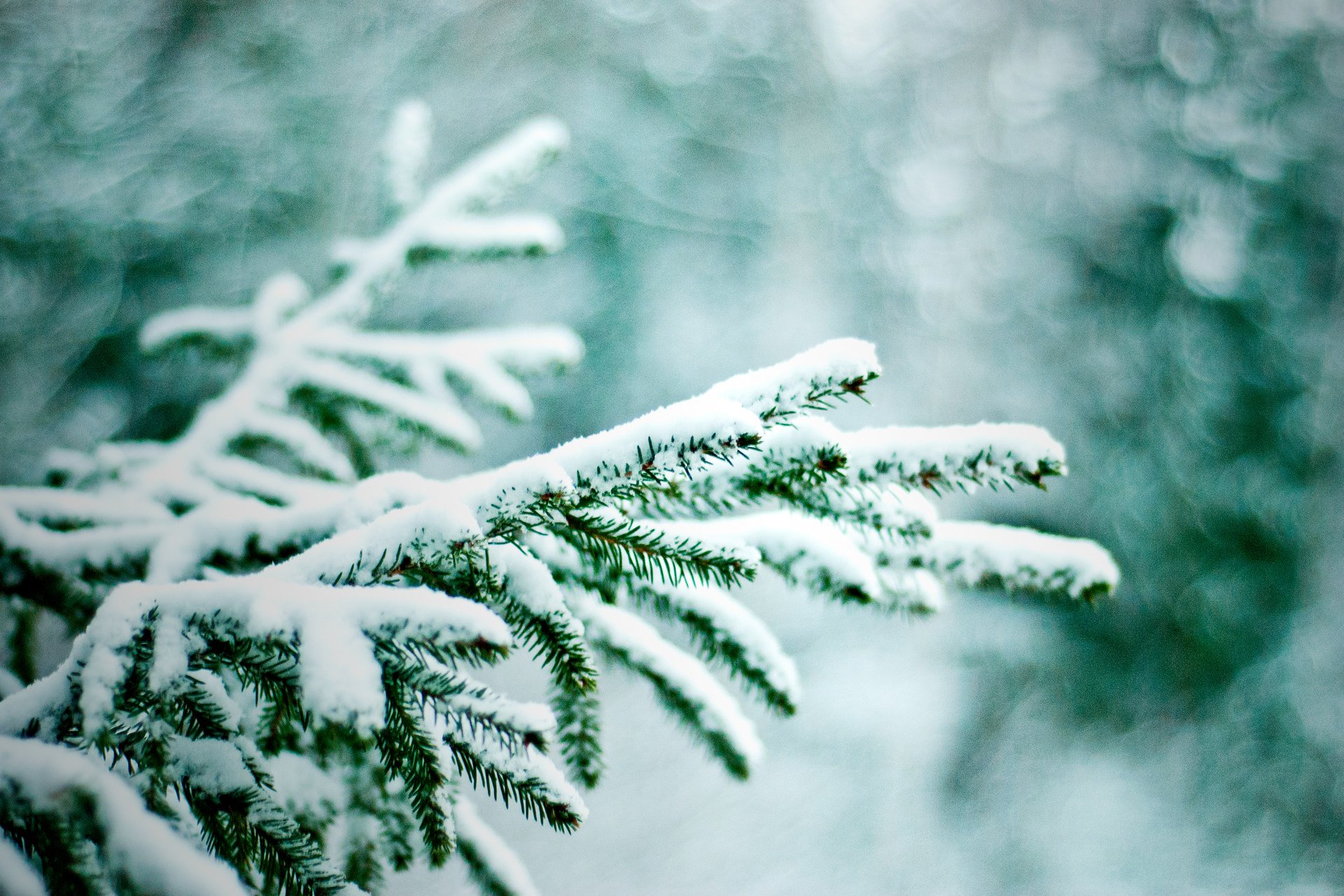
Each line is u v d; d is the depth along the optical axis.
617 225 13.50
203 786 0.73
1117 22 12.14
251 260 9.25
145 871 0.55
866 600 0.95
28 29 8.20
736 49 13.85
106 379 8.18
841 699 9.03
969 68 12.65
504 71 11.73
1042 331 11.51
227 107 9.20
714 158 14.02
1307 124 11.04
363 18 9.33
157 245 9.02
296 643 0.67
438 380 1.85
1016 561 0.98
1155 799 8.73
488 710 0.72
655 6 13.28
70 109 8.60
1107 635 10.13
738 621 1.06
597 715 1.10
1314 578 9.74
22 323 7.68
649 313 13.48
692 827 6.95
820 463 0.86
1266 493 10.13
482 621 0.68
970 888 6.90
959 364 11.51
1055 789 8.54
